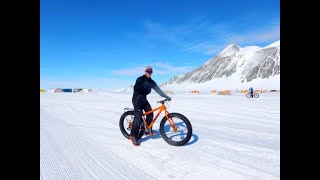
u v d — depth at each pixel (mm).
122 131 6730
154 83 6012
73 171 4203
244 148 5426
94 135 7039
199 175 3992
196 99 26859
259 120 9609
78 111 13648
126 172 4164
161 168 4332
